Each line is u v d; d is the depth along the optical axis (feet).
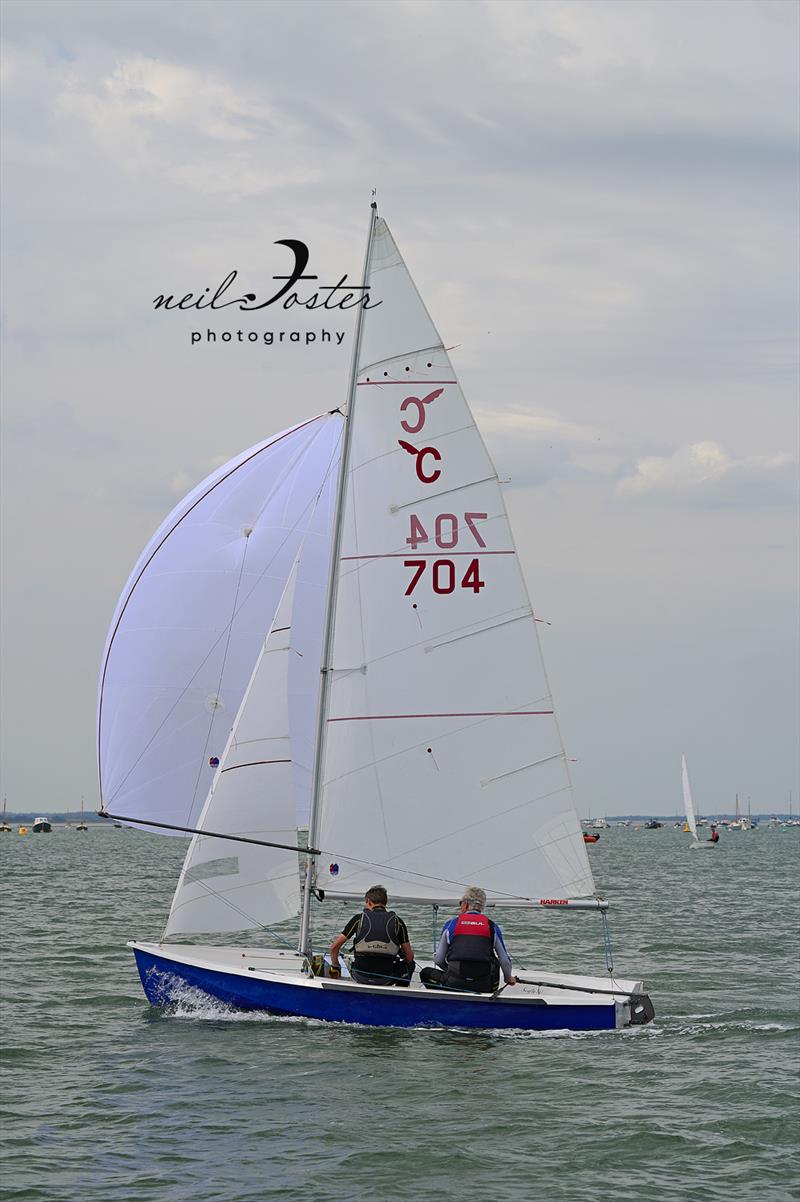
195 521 155.94
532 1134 90.33
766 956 196.44
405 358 134.31
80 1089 101.19
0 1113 94.63
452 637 132.36
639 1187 80.02
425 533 133.18
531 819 131.23
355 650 132.16
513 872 130.62
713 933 234.58
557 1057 112.06
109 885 378.53
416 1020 120.67
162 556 155.43
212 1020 126.82
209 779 152.46
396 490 133.59
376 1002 121.08
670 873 511.40
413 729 131.34
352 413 134.41
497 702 132.16
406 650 132.05
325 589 152.87
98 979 161.27
